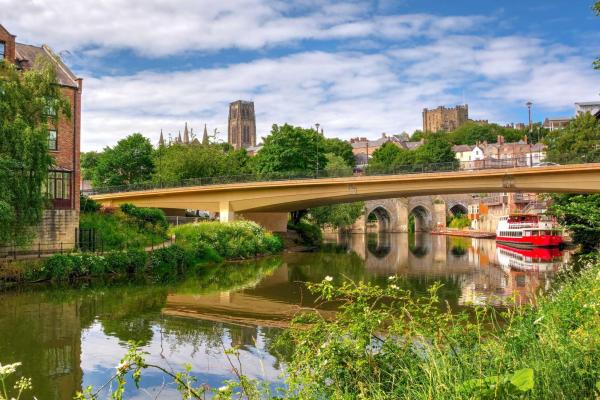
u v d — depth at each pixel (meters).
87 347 15.81
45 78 29.30
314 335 8.18
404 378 7.25
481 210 109.56
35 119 29.36
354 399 6.94
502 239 67.69
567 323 8.63
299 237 69.06
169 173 76.75
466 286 28.55
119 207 45.50
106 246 37.41
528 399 5.76
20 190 27.09
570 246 58.28
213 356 14.59
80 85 37.25
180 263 38.06
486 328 13.43
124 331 17.92
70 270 29.89
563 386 6.18
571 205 27.75
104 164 84.06
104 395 11.70
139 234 41.91
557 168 38.91
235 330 18.00
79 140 37.03
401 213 118.69
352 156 123.75
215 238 45.50
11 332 17.75
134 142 84.62
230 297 25.70
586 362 6.51
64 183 35.78
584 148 56.50
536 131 170.00
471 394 5.59
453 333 8.16
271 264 42.62
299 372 7.98
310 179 49.31
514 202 89.56
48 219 34.47
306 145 68.94
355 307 8.54
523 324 8.67
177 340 16.56
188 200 55.16
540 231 58.31
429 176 43.94
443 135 188.12
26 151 27.00
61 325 18.91
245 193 52.44
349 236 102.06
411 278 32.91
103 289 27.80
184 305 23.33
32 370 13.66
